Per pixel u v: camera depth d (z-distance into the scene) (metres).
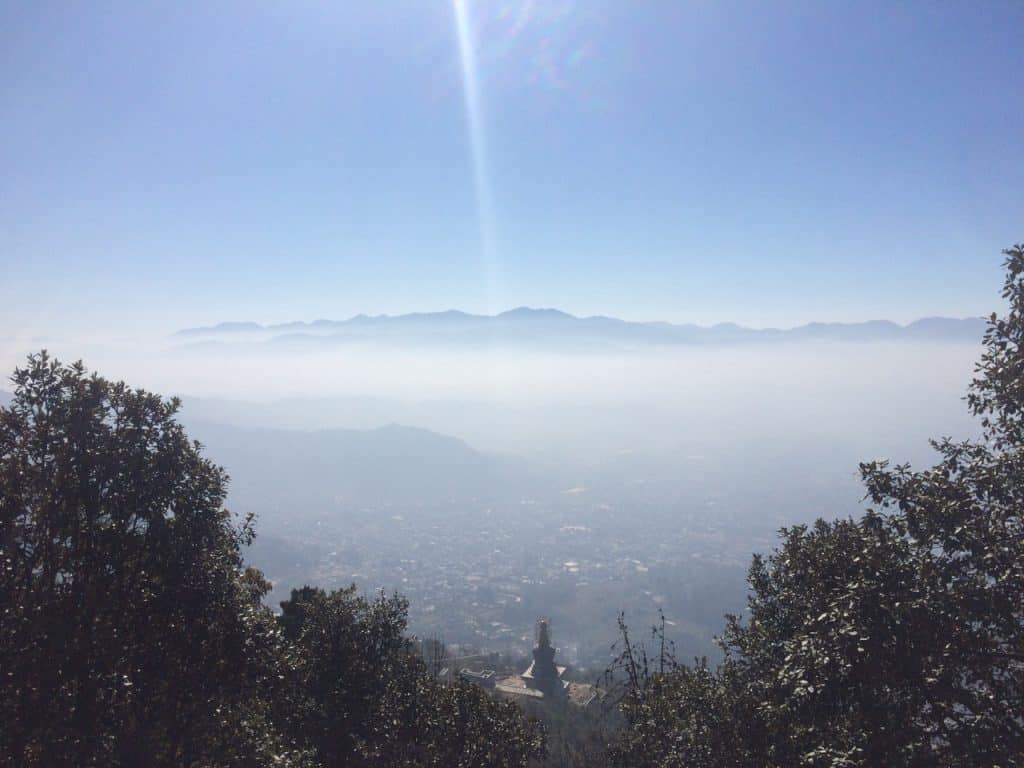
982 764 6.63
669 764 10.60
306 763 10.91
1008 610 7.33
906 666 7.37
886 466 9.21
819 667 7.79
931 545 8.26
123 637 8.52
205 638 9.30
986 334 8.67
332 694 13.80
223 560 10.11
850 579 8.52
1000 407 8.55
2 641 7.64
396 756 13.95
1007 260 8.39
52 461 8.73
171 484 9.38
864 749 7.06
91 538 8.78
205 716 9.23
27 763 7.42
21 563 8.30
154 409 9.66
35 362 8.94
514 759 14.09
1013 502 7.88
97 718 8.10
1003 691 7.18
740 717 9.98
